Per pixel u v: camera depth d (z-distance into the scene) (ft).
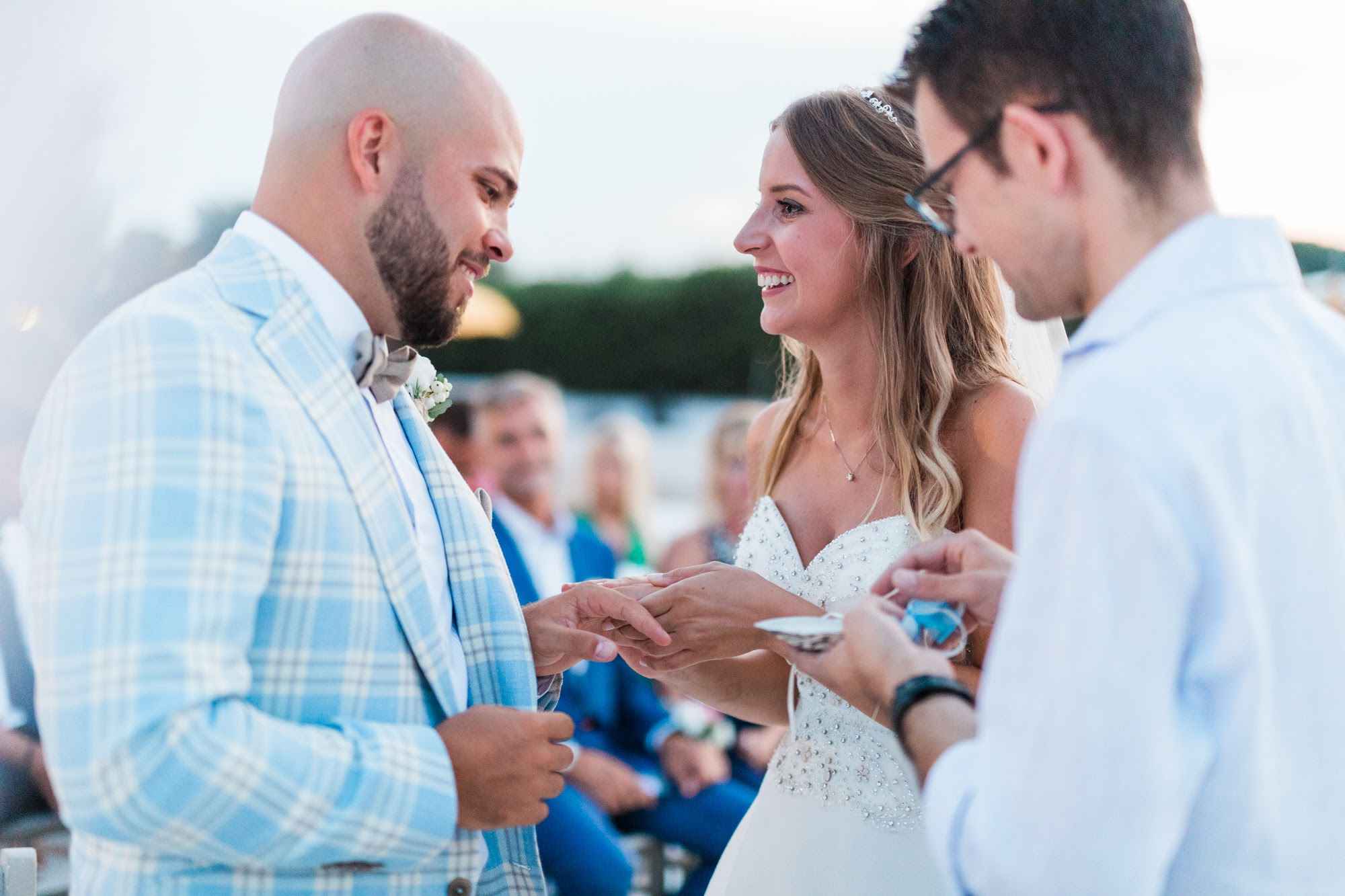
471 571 5.56
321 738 4.32
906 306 6.68
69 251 9.27
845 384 6.94
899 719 3.74
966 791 3.35
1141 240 3.62
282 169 5.01
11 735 8.52
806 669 4.33
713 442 18.15
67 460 4.19
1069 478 3.15
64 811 4.09
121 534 4.05
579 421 55.01
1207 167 3.76
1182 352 3.31
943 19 3.87
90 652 3.98
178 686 3.95
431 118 4.91
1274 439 3.28
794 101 6.89
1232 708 3.18
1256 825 3.24
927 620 4.32
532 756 4.69
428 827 4.41
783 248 6.68
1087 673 3.02
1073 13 3.60
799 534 7.11
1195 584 3.08
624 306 57.62
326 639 4.55
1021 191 3.74
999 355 6.86
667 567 17.69
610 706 13.65
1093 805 2.99
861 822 6.38
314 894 4.53
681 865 13.50
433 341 5.25
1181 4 3.70
